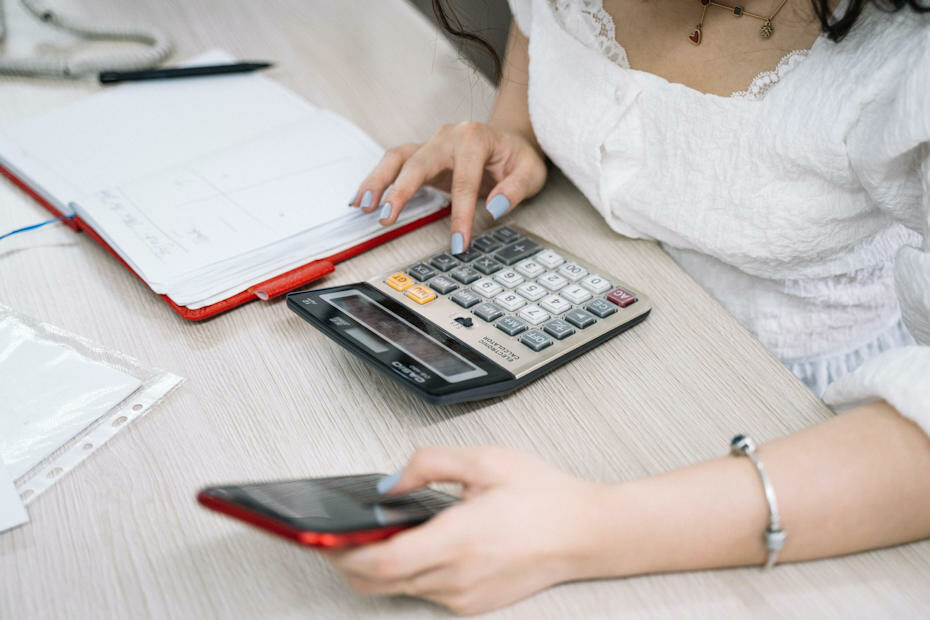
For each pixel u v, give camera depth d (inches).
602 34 27.2
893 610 14.8
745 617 14.7
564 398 19.8
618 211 28.0
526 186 27.9
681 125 26.0
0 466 18.0
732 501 15.4
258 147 29.6
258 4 44.7
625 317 21.8
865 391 17.5
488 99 35.5
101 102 33.8
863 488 15.5
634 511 15.2
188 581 15.6
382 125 33.6
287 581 15.6
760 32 24.0
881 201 22.8
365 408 19.7
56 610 15.1
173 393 20.3
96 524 16.8
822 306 29.2
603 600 15.1
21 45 38.8
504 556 14.3
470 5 33.3
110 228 24.6
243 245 24.2
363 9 44.3
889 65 21.1
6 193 29.5
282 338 22.2
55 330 22.4
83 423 19.2
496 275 23.3
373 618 14.9
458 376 18.9
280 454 18.4
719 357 21.0
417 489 16.2
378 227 26.5
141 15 42.5
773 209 25.0
